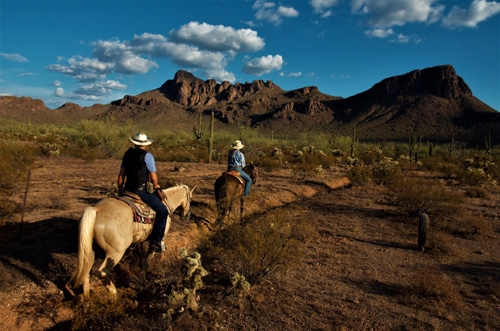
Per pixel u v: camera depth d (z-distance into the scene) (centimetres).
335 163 3225
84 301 505
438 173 2758
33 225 808
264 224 695
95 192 1232
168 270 666
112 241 526
